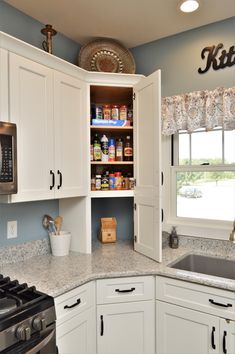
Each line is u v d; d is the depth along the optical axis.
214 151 2.27
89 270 1.76
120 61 2.40
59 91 1.89
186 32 2.30
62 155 1.92
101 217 2.65
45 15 2.04
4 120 1.53
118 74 2.12
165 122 2.27
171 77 2.38
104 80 2.14
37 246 2.08
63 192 1.92
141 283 1.78
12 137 1.48
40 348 1.22
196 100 2.15
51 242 2.09
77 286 1.58
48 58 1.78
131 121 2.29
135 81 2.19
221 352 1.56
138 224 2.16
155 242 1.94
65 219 2.26
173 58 2.37
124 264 1.88
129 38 2.41
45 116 1.79
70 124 1.99
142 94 2.08
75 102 2.03
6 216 1.88
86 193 2.12
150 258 2.00
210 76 2.19
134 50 2.57
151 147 1.97
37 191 1.73
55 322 1.36
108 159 2.26
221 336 1.56
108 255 2.09
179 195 2.42
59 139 1.89
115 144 2.33
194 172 2.35
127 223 2.62
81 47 2.44
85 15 2.04
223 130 2.16
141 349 1.79
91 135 2.38
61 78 1.90
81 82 2.07
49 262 1.92
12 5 1.91
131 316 1.77
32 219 2.06
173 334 1.73
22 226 1.99
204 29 2.22
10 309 1.20
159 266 1.84
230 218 2.20
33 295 1.34
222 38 2.14
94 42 2.37
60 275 1.67
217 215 2.26
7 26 1.90
